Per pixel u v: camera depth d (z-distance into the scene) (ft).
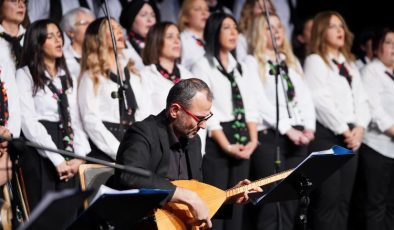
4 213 33.01
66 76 42.63
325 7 63.10
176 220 32.12
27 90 41.09
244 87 47.42
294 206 49.26
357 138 50.57
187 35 52.70
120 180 31.42
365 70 54.39
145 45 46.03
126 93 42.93
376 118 53.06
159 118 33.35
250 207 50.03
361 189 53.47
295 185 34.30
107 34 43.27
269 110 48.11
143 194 27.30
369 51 57.16
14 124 39.27
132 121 42.78
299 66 50.72
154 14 51.78
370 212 52.90
